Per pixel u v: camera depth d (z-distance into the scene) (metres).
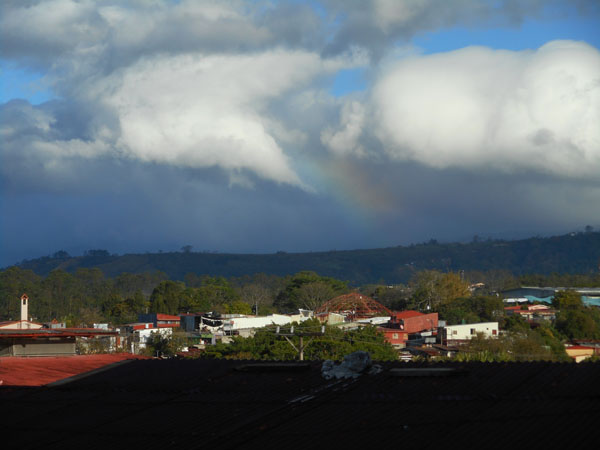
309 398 11.01
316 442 8.96
